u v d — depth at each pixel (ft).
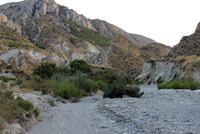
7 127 15.84
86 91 56.39
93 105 31.96
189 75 70.38
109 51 283.18
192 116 20.07
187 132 13.71
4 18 533.14
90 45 552.41
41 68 105.29
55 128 18.19
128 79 114.21
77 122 20.47
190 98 34.86
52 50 481.46
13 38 422.82
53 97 42.06
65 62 325.62
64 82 55.47
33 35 590.96
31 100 32.76
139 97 40.24
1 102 20.39
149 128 15.66
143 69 168.35
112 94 40.93
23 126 17.66
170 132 13.99
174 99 33.86
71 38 593.01
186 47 156.46
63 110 27.94
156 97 37.76
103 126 17.90
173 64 108.68
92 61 303.27
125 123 18.48
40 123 20.39
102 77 94.43
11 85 57.31
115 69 237.86
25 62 215.10
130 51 308.81
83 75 64.95
